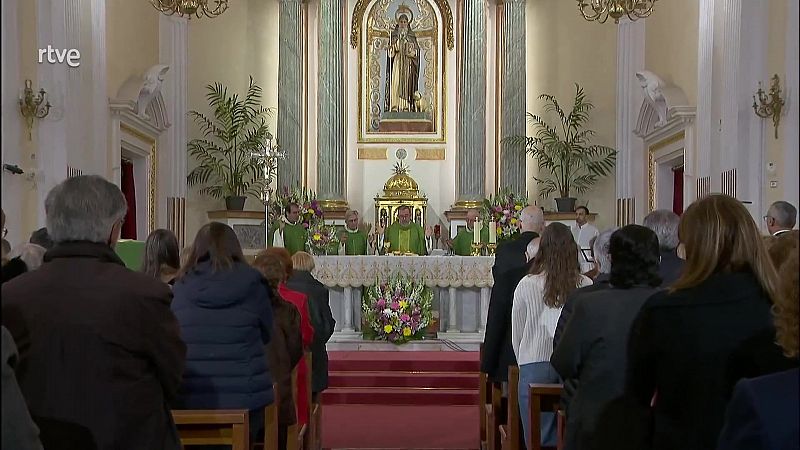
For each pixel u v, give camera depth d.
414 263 11.38
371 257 11.38
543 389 4.61
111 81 11.96
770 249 3.24
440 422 8.46
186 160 14.48
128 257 6.67
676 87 13.02
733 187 10.25
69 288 2.95
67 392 2.88
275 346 4.92
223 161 15.05
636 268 3.66
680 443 2.76
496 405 6.20
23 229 9.12
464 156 15.81
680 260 4.64
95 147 11.09
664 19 13.65
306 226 12.95
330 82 15.80
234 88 15.30
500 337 5.77
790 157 9.13
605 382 3.54
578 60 15.57
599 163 15.20
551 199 15.83
